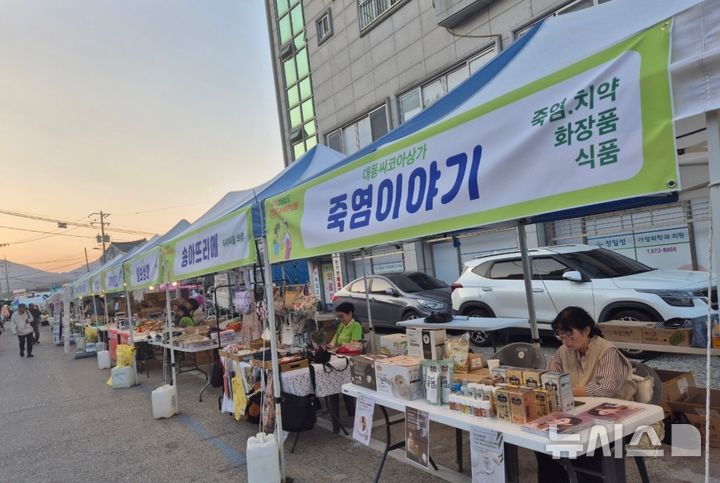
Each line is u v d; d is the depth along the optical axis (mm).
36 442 5801
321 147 5695
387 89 13852
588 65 1766
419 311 9719
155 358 10664
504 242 11398
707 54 1428
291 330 5582
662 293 6117
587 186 1722
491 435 2457
